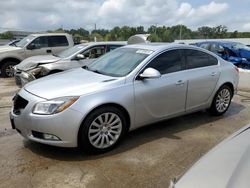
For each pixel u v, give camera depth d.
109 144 4.04
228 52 12.16
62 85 4.01
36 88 4.02
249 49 12.34
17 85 8.72
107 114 3.95
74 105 3.67
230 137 2.49
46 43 12.02
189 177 1.95
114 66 4.67
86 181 3.30
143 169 3.58
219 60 5.59
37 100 3.73
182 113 4.97
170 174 3.46
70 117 3.64
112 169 3.57
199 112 6.02
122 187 3.19
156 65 4.54
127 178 3.37
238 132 2.55
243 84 8.32
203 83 5.13
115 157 3.90
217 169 1.94
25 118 3.78
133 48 5.06
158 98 4.47
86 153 3.98
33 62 8.27
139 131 4.88
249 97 7.57
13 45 12.70
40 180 3.32
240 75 8.37
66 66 8.21
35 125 3.69
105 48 9.00
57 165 3.67
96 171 3.52
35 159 3.83
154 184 3.25
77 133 3.72
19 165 3.67
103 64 4.93
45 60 8.38
